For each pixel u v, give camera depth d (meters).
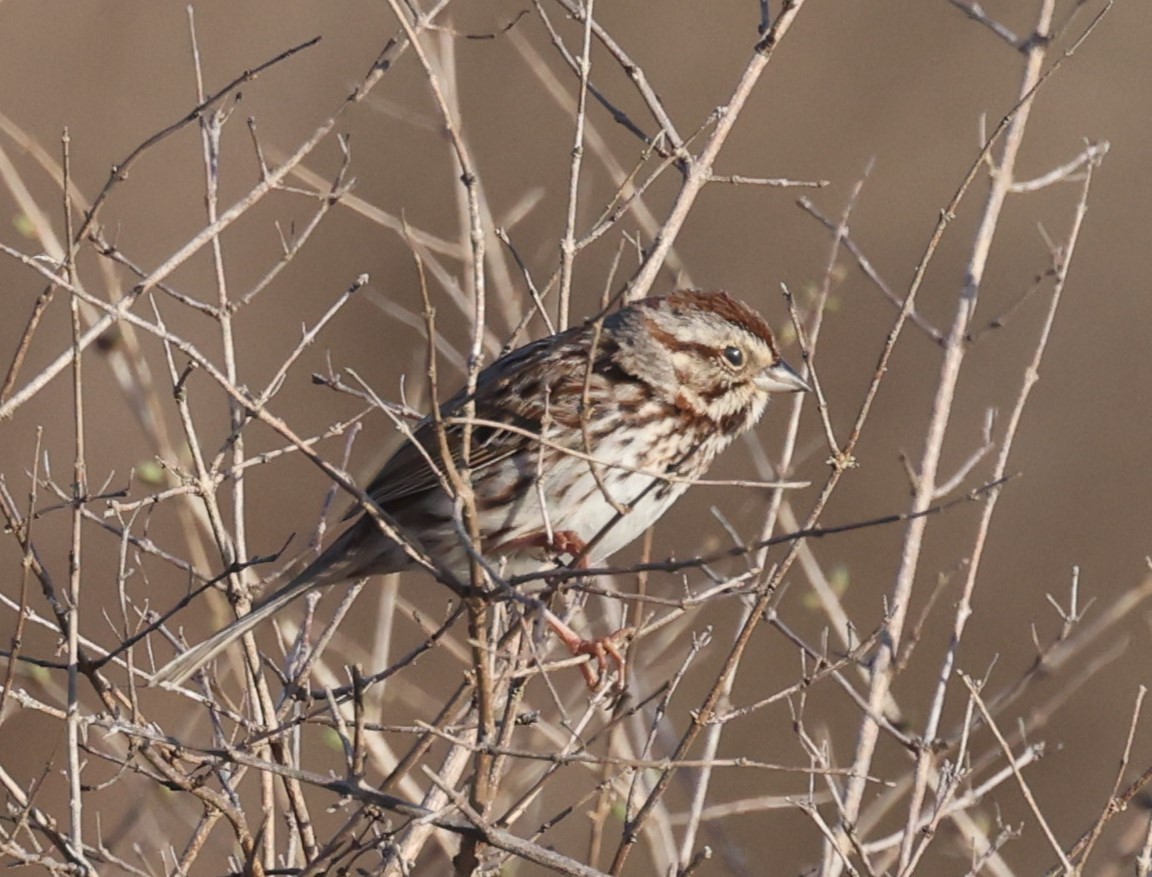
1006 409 18.89
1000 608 17.92
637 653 11.45
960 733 9.36
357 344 19.44
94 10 20.50
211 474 8.34
